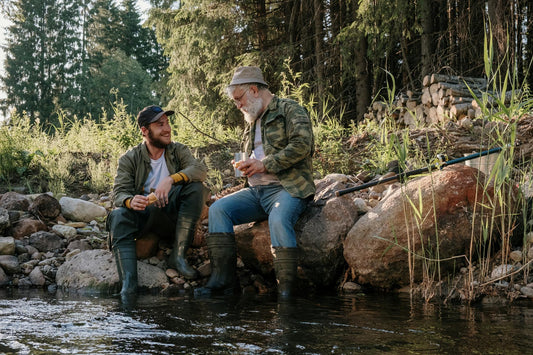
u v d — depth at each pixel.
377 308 3.05
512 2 9.91
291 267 3.61
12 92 41.75
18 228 4.73
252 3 15.55
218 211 3.86
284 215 3.66
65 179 6.63
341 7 13.66
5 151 6.60
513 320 2.67
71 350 2.18
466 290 3.30
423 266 3.48
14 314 2.92
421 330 2.48
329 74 13.93
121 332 2.48
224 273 3.81
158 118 3.94
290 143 3.69
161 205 3.79
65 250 4.59
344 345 2.23
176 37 14.68
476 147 6.02
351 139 7.07
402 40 12.42
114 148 7.29
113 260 4.03
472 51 11.64
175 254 4.09
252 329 2.53
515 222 3.68
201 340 2.33
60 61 43.47
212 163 6.89
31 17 43.34
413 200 3.62
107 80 40.09
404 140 3.73
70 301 3.37
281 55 13.65
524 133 5.86
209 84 15.14
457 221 3.58
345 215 3.95
